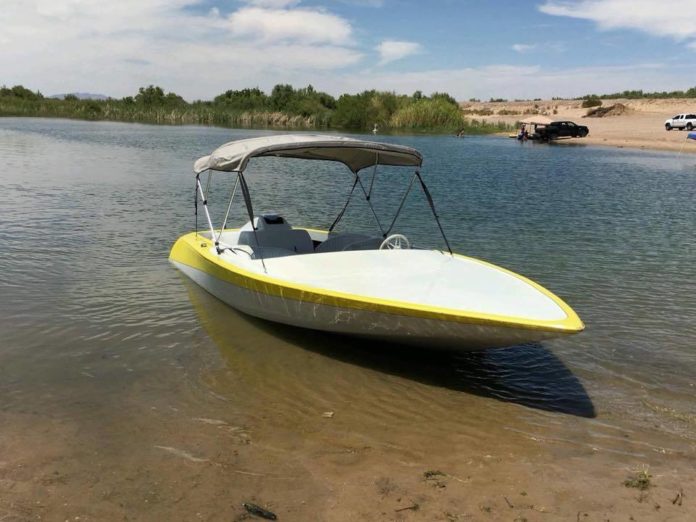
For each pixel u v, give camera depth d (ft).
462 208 56.90
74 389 19.29
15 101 273.33
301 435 17.07
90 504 13.57
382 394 19.83
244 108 274.77
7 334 23.35
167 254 36.04
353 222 49.03
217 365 21.54
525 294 21.75
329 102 269.85
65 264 33.27
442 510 13.70
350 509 13.65
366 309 20.79
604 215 53.83
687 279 33.53
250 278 23.86
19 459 15.24
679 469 15.69
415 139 170.60
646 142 156.87
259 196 61.57
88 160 90.48
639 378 21.27
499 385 20.71
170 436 16.72
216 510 13.51
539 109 318.04
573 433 17.54
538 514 13.62
